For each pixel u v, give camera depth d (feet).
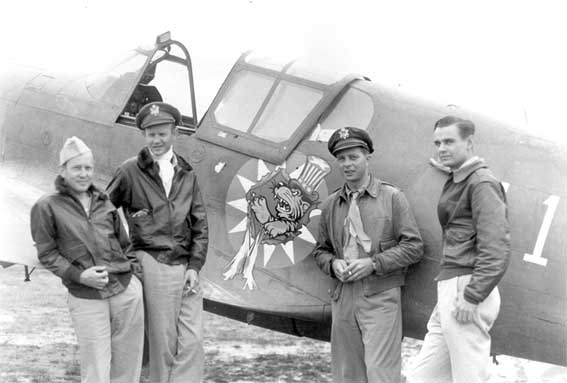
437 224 16.15
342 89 18.65
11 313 32.17
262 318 20.16
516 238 15.62
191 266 15.43
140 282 14.99
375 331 15.26
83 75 24.17
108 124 21.80
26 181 23.34
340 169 16.74
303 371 24.48
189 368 15.14
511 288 15.52
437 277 14.46
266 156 18.30
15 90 24.73
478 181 13.78
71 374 22.81
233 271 18.12
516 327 15.58
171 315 15.10
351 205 15.78
